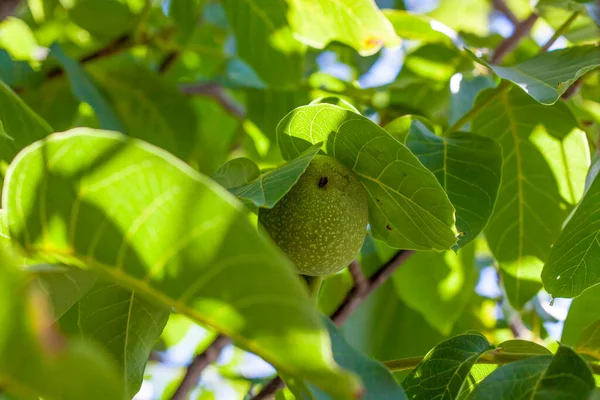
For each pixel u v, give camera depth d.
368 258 0.83
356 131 0.56
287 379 0.50
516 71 0.65
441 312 0.80
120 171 0.46
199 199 0.45
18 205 0.48
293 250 0.56
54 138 0.46
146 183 0.45
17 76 0.83
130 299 0.56
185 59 1.07
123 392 0.42
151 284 0.46
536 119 0.70
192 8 0.85
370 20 0.77
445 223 0.57
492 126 0.71
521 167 0.71
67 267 0.49
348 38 0.79
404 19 0.77
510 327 0.92
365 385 0.51
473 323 0.95
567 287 0.62
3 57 0.83
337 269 0.58
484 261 0.98
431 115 0.85
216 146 0.99
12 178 0.47
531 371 0.53
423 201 0.57
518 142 0.71
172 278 0.46
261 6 0.80
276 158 0.87
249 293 0.45
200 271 0.45
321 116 0.56
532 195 0.71
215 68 1.05
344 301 0.72
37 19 1.01
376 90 0.82
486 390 0.53
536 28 1.02
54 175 0.47
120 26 0.93
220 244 0.45
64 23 1.02
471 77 0.78
